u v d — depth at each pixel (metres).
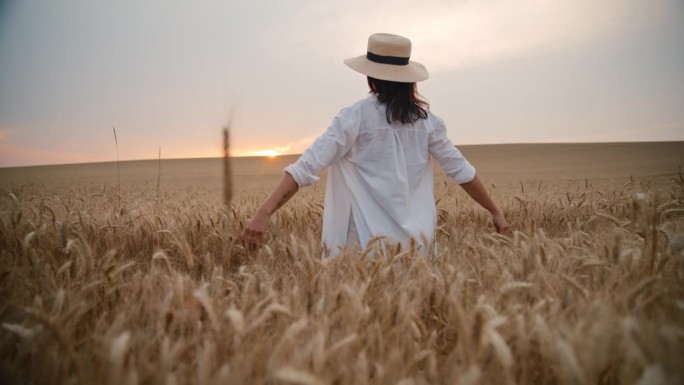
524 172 39.91
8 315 1.96
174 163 62.44
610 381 1.60
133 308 2.00
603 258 2.57
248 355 1.52
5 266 2.56
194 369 1.68
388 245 2.88
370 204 3.48
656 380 1.22
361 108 3.44
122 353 1.32
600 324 1.51
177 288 1.88
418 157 3.54
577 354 1.47
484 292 2.22
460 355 1.64
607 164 45.50
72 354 1.50
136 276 2.49
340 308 1.92
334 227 3.60
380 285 2.26
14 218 3.51
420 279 2.20
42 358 1.65
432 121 3.68
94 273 2.47
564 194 9.61
